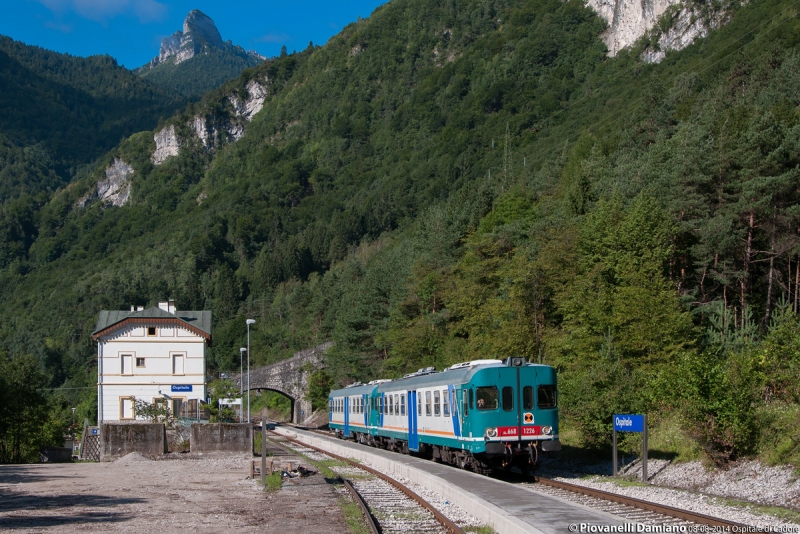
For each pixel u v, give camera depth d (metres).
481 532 15.27
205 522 17.41
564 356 38.81
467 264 60.69
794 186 45.56
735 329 34.56
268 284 181.25
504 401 25.27
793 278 46.72
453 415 27.11
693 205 44.97
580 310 38.47
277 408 108.81
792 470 19.05
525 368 25.69
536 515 15.07
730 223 42.44
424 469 25.61
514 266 50.12
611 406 26.56
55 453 56.31
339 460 37.00
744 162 45.12
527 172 128.25
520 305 43.53
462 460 27.36
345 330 75.06
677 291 42.34
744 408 21.61
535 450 25.09
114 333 67.00
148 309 68.69
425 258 69.75
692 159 46.19
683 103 91.19
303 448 48.72
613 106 181.88
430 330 58.91
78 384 136.12
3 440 51.75
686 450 24.38
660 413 28.02
